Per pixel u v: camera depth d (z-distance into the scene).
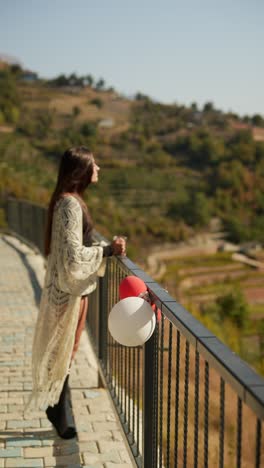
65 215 3.06
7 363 5.09
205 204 153.00
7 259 11.86
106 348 4.10
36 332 3.23
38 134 196.25
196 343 1.72
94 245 3.31
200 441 3.34
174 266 119.88
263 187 175.50
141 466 2.66
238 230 146.12
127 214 141.12
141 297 2.58
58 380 3.19
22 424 3.75
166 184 175.62
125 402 3.22
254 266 123.94
